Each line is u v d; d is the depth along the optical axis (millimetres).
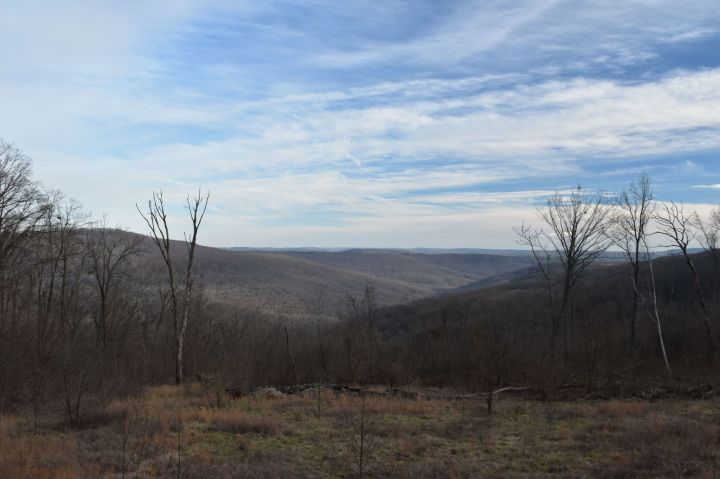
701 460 11711
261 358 30875
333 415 18156
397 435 14734
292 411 18922
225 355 32969
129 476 10273
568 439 14266
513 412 19031
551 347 29156
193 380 30641
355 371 29188
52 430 14516
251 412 18594
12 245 27234
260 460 11961
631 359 28984
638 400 21969
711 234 40844
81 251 34781
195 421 16469
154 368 33688
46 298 31172
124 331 34969
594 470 11203
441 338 33312
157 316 44219
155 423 15094
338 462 11734
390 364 30406
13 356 18531
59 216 30656
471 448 13375
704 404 20281
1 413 16562
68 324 31734
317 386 25031
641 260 37875
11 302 27875
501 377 24344
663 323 35406
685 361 29906
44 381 16938
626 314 43750
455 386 26906
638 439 13711
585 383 24500
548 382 23266
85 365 16344
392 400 21766
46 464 10734
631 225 34281
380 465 11586
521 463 11938
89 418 15195
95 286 37406
